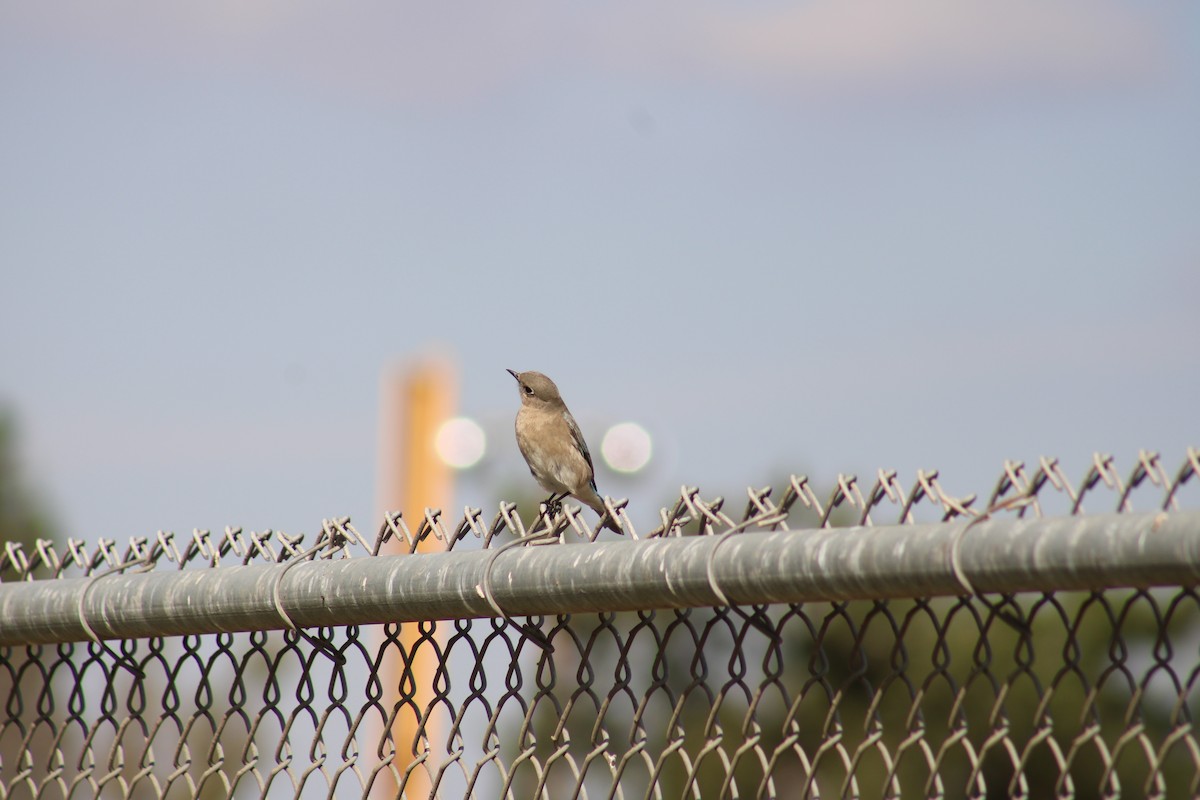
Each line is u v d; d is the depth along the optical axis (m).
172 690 9.22
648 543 6.87
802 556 6.34
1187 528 5.38
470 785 7.79
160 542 9.18
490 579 7.34
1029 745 6.11
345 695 8.38
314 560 8.20
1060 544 5.68
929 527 6.06
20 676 9.86
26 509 50.69
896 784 6.38
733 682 6.94
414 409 24.02
